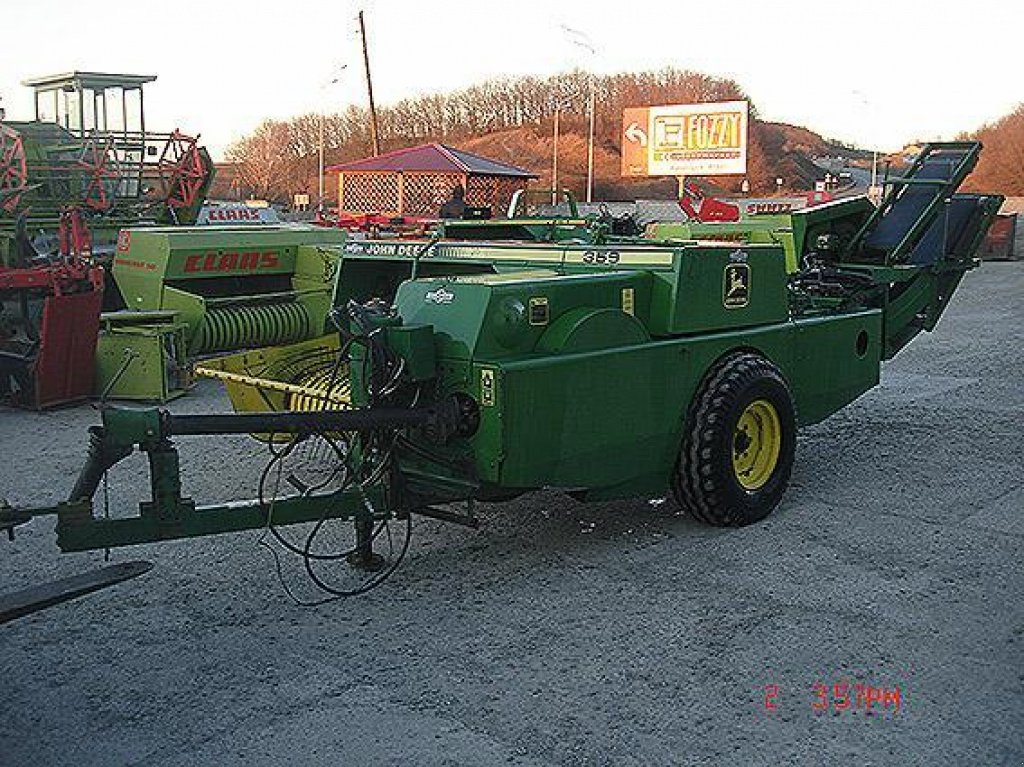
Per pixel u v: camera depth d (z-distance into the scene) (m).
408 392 5.07
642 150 36.97
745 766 3.62
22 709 4.06
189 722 3.95
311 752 3.74
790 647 4.50
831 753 3.69
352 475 5.15
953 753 3.68
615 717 3.95
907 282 8.69
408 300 5.29
